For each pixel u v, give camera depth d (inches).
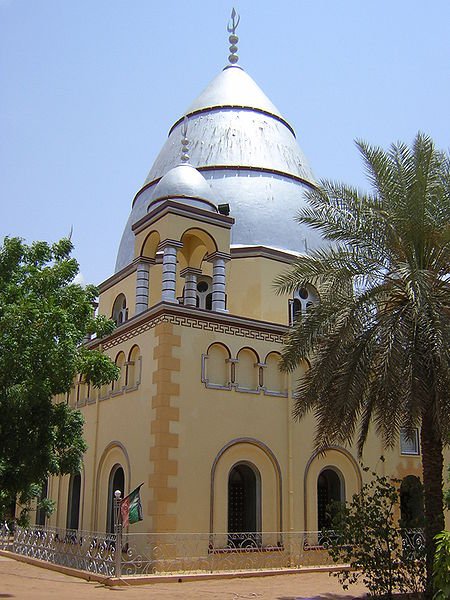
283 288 585.6
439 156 576.1
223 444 735.1
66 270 574.9
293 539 746.8
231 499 753.0
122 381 800.9
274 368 810.8
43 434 543.8
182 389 722.2
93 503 813.2
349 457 833.5
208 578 647.1
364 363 539.8
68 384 552.4
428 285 511.2
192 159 1045.2
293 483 775.7
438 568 372.2
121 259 1082.1
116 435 790.5
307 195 594.6
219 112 1092.5
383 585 518.9
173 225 788.6
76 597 534.3
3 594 552.4
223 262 818.2
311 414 815.7
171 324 735.1
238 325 787.4
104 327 594.2
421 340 515.5
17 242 569.9
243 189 998.4
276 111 1143.6
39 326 510.9
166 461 690.2
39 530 816.9
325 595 567.2
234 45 1226.0
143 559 663.1
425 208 542.3
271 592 580.1
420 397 505.7
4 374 508.7
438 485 534.3
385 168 570.3
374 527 527.5
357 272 548.7
